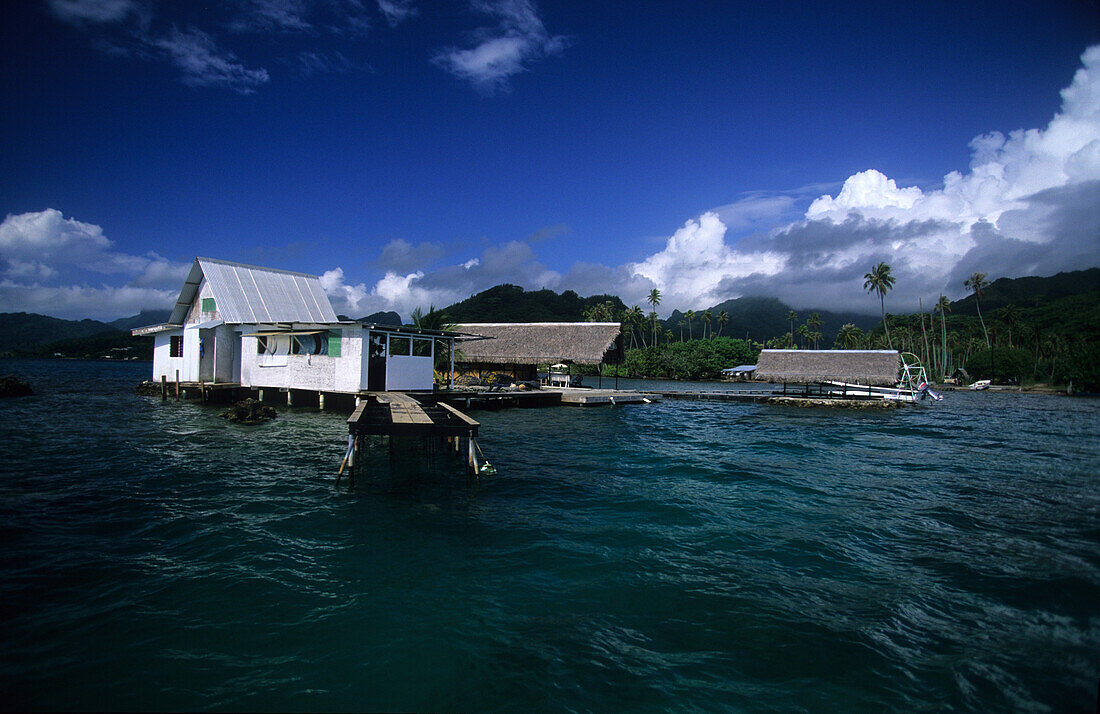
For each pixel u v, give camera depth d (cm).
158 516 864
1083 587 641
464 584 646
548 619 567
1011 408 3559
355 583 640
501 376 3212
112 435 1599
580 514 945
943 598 633
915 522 941
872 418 2856
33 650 481
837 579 688
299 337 2378
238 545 747
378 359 2273
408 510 937
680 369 7231
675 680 468
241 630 527
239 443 1509
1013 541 837
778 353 3634
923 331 7494
